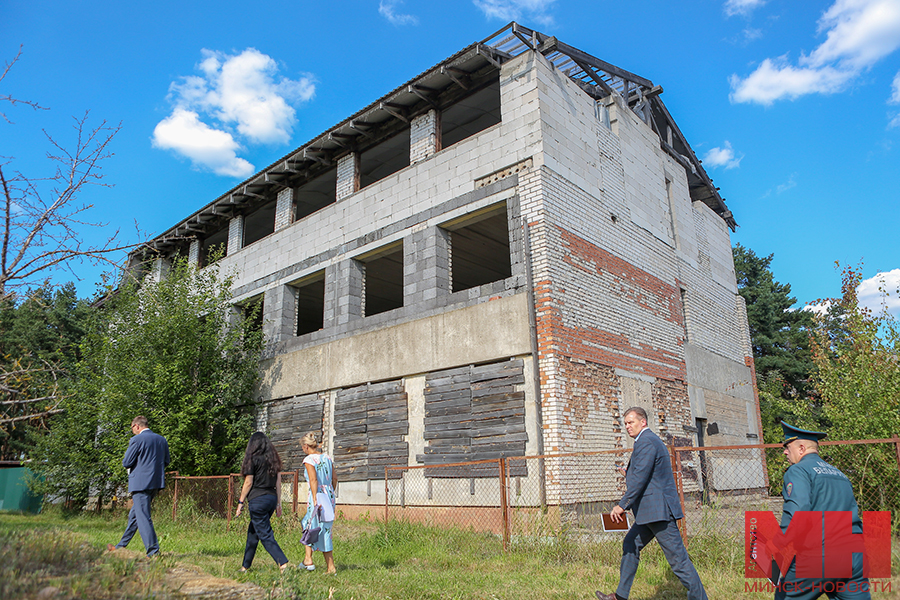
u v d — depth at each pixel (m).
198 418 14.86
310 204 20.94
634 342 13.54
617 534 7.84
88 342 16.12
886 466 8.94
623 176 14.87
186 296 16.17
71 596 4.00
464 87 13.89
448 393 12.02
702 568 6.68
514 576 6.73
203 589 4.81
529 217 11.85
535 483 10.36
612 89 15.62
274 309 17.27
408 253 13.84
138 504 6.59
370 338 13.88
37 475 17.25
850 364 10.66
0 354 7.35
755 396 19.42
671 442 13.92
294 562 7.49
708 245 19.14
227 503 11.37
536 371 10.86
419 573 6.87
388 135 15.66
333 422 14.34
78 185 6.87
